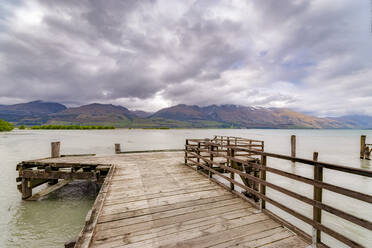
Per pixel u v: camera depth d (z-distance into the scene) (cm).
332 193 977
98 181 780
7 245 516
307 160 297
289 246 282
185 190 527
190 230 325
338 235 238
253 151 423
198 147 764
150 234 313
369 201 205
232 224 345
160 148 2669
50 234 571
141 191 518
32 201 797
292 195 317
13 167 1385
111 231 321
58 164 805
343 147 3306
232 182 499
